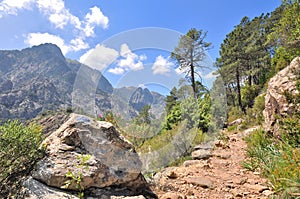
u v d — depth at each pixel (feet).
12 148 7.45
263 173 11.98
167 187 10.40
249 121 32.53
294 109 15.85
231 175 12.56
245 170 13.24
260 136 18.81
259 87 62.95
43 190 7.07
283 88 18.01
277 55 48.80
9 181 7.48
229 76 69.41
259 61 76.48
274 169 11.11
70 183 7.39
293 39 34.60
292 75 18.40
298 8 34.71
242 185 10.87
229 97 72.95
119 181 8.44
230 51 74.49
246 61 74.64
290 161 10.38
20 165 7.90
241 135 25.82
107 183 8.14
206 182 11.04
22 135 7.88
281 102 17.42
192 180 11.23
